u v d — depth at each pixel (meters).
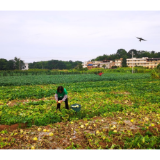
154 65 95.56
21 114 7.07
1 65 78.88
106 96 12.38
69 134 5.39
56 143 4.77
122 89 16.20
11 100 11.04
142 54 134.50
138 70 61.94
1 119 6.53
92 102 9.94
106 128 5.95
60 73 50.28
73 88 16.25
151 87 17.81
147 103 10.16
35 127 5.96
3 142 4.67
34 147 4.40
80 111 7.89
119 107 8.77
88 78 30.33
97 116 7.39
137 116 7.25
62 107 8.59
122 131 5.57
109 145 4.65
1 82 21.44
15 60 84.00
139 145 4.52
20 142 4.76
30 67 127.56
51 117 6.84
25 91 13.95
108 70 67.44
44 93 13.00
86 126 6.07
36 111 7.84
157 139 4.95
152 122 6.55
